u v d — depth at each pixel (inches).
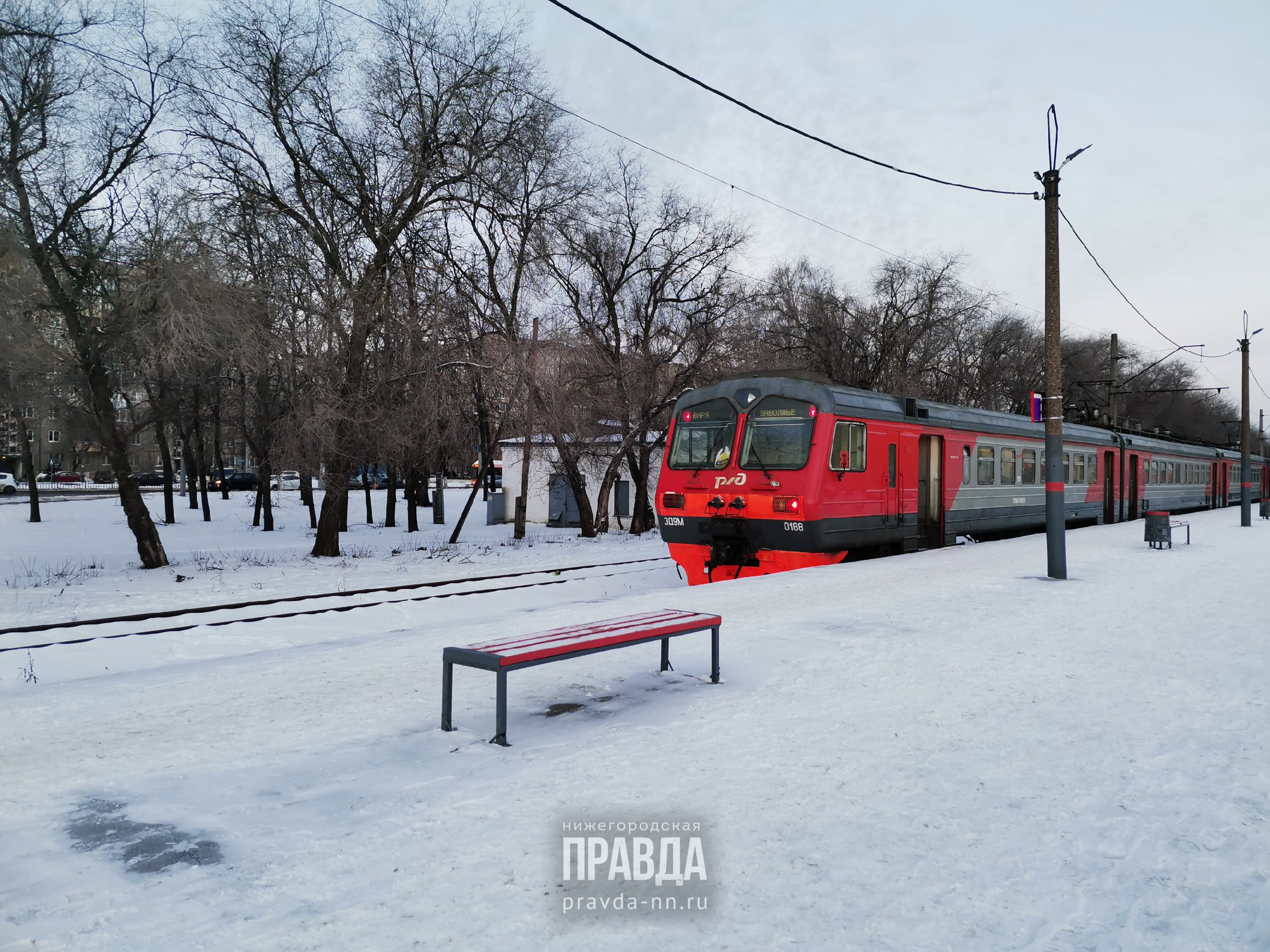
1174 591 460.4
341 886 133.5
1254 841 152.1
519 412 956.6
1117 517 1117.7
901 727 217.5
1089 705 238.5
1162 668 281.7
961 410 756.6
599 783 178.2
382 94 861.8
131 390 780.0
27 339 657.6
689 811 163.3
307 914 124.5
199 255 698.2
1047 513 511.2
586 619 384.5
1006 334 1817.2
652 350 1160.8
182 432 1562.5
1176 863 143.7
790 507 573.0
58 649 400.8
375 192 852.6
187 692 258.4
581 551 938.1
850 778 181.6
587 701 245.4
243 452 2054.6
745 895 131.0
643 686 261.9
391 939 117.7
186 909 126.1
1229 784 179.5
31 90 659.4
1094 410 1159.0
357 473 945.5
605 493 1256.2
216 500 2274.9
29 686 285.7
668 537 637.3
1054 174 553.6
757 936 119.2
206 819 159.8
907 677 269.1
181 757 196.2
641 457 1233.4
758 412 600.1
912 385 1467.8
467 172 872.9
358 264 845.8
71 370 703.1
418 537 1201.4
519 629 365.1
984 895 132.0
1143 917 125.3
